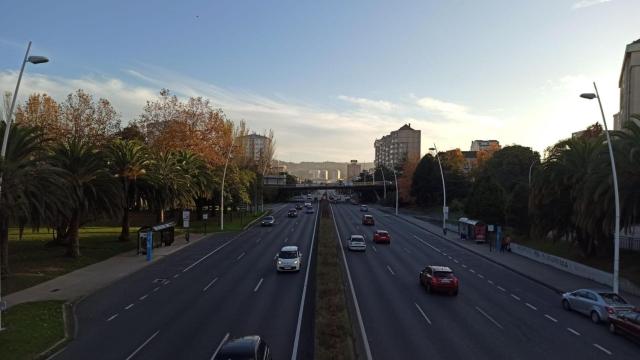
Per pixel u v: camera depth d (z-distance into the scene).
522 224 60.62
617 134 33.91
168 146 74.62
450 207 112.06
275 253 45.50
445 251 50.03
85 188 40.66
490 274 36.72
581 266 35.72
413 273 35.53
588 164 38.66
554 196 41.94
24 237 56.72
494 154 101.06
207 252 47.16
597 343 19.42
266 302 25.62
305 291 28.39
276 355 17.36
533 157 95.88
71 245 41.78
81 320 22.61
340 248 49.66
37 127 32.84
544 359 17.33
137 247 46.34
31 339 19.56
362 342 18.89
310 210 107.81
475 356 17.47
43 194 31.72
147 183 53.19
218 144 82.31
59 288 30.11
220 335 19.78
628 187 32.41
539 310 25.12
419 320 22.36
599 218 35.38
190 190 62.41
